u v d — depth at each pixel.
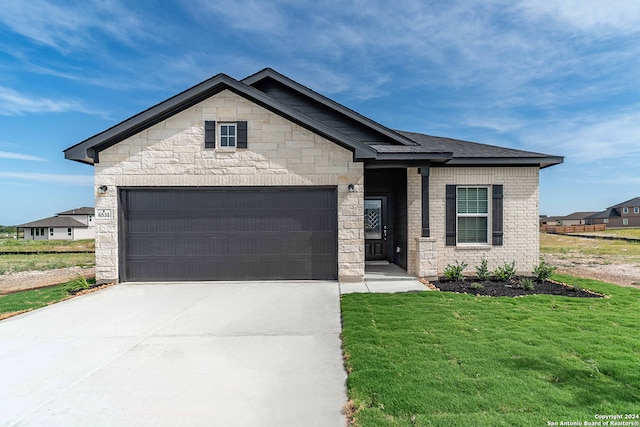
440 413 2.76
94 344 4.55
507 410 2.79
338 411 2.92
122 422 2.80
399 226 10.66
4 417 2.88
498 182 9.66
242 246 8.68
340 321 5.50
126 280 8.65
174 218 8.66
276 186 8.61
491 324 5.00
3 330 5.13
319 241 8.70
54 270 15.22
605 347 4.04
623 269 12.02
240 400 3.12
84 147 8.11
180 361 3.99
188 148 8.52
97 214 8.45
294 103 10.35
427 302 6.36
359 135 10.22
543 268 8.60
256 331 5.04
